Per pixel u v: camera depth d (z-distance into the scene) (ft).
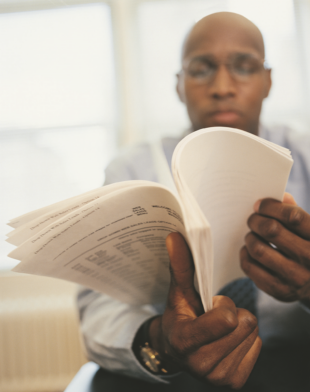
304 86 6.36
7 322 5.91
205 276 0.83
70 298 5.98
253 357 1.03
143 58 6.82
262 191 1.22
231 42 2.01
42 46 6.81
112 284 1.32
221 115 2.08
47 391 5.76
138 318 1.50
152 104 6.77
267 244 1.25
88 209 0.87
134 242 1.12
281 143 2.78
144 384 1.43
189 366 0.92
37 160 6.70
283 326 2.15
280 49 6.40
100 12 6.86
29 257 0.94
